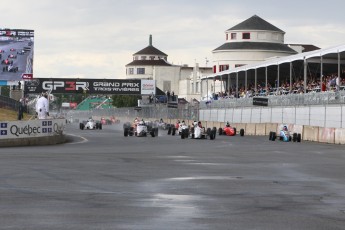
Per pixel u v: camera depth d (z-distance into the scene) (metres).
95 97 168.62
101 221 11.03
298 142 45.09
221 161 25.44
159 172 20.28
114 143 40.56
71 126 92.31
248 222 11.06
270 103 59.69
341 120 44.31
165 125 72.19
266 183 17.45
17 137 35.97
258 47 118.31
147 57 160.75
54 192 14.99
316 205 13.23
